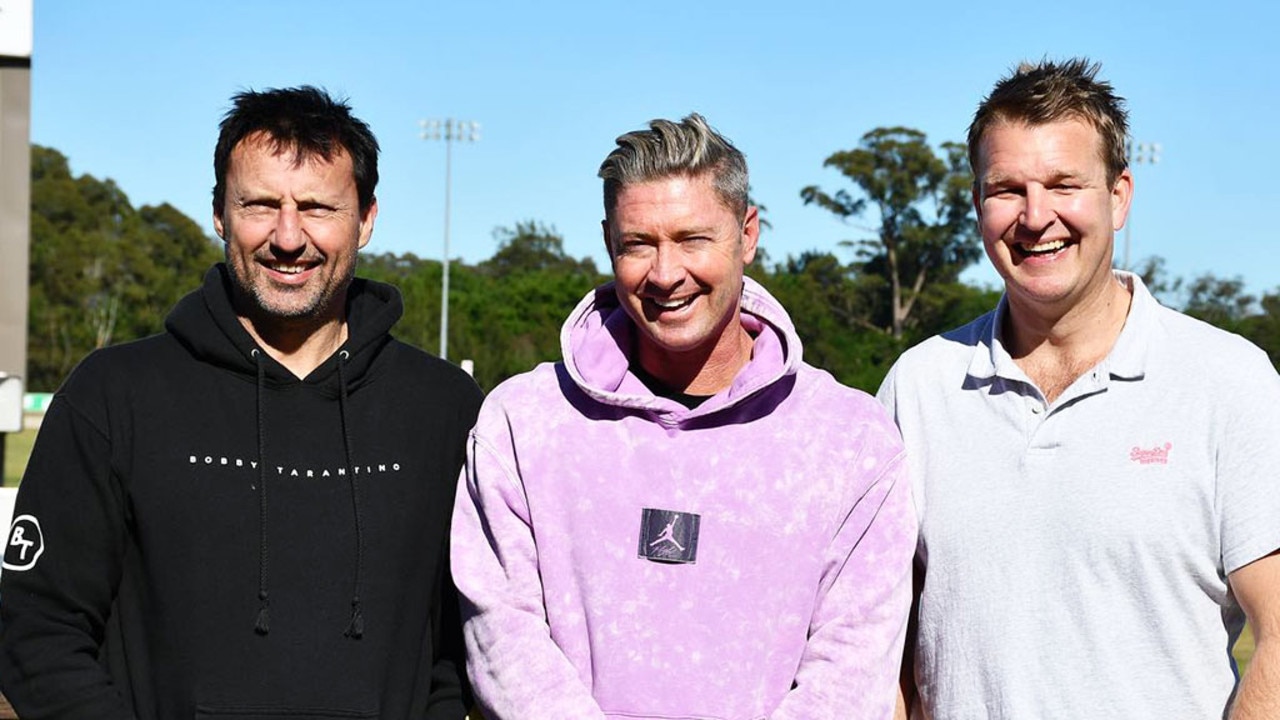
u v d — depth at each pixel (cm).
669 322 269
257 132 278
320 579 274
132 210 6475
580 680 261
